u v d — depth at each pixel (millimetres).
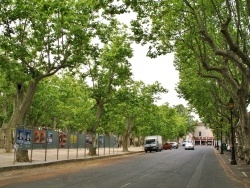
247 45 22625
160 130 87562
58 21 23984
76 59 25766
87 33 25875
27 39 24531
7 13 20875
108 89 40844
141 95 53000
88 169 22734
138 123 63688
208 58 25656
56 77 54344
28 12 21547
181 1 19531
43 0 21438
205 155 47562
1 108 50406
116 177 17672
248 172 22016
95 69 39875
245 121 22547
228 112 42188
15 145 22641
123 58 39250
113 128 59094
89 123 47125
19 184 14312
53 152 43469
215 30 23812
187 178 17844
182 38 23266
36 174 18891
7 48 21641
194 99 41312
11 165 20938
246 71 15117
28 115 50844
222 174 20672
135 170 22250
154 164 28297
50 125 71875
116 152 51562
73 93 55250
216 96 35312
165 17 21750
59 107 54250
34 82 25875
